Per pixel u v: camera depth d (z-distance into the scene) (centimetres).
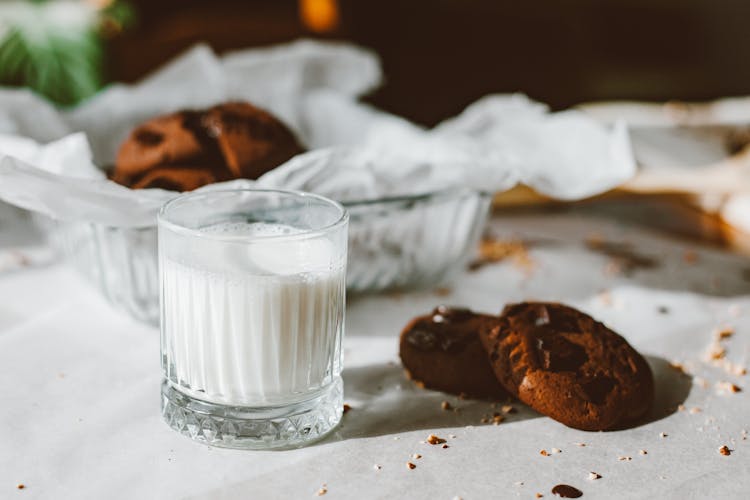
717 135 91
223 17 121
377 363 54
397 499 43
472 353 51
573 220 80
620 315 61
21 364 53
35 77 101
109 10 106
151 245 54
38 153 54
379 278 60
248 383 46
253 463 46
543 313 50
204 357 46
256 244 45
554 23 142
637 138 89
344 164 54
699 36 148
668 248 73
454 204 58
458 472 45
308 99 73
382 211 56
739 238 74
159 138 57
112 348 55
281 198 49
